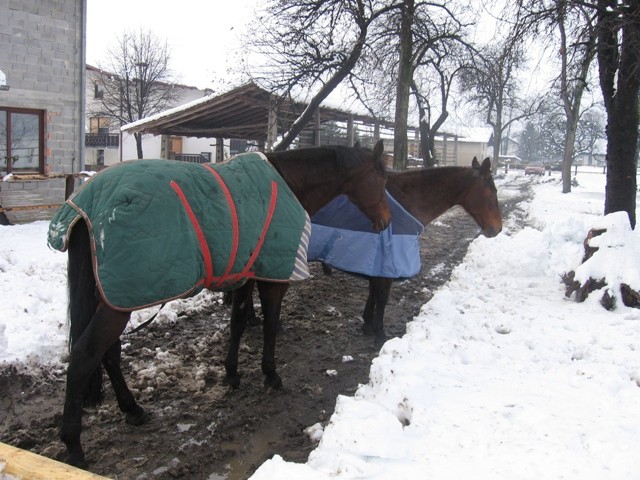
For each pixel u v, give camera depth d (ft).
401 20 42.78
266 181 12.16
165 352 15.98
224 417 12.56
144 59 115.75
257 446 11.49
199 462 10.71
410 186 18.75
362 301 23.02
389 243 17.01
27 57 37.73
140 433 11.70
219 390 13.94
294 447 11.45
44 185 39.37
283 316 20.49
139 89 117.29
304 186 14.37
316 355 16.79
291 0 39.01
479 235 43.14
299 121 41.24
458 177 19.36
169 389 13.80
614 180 24.85
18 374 13.88
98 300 9.96
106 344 9.73
